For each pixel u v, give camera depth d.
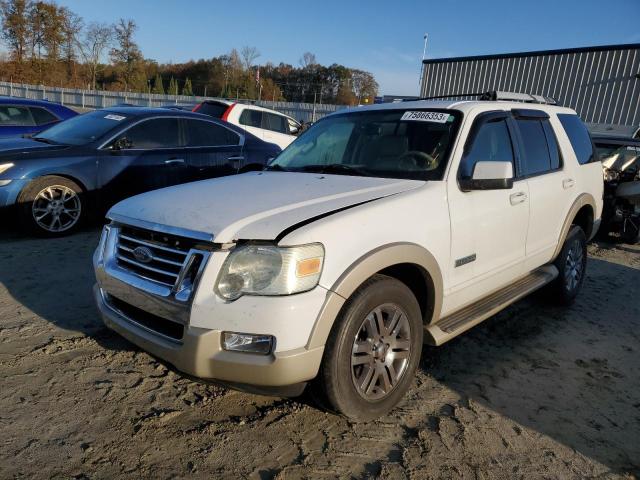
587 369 3.69
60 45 60.50
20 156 5.83
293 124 13.92
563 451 2.73
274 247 2.40
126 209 2.98
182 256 2.57
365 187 3.07
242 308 2.37
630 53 16.59
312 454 2.57
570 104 18.12
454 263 3.21
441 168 3.27
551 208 4.24
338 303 2.48
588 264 6.71
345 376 2.57
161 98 35.88
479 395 3.24
